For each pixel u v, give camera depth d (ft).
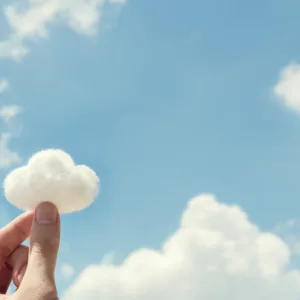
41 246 4.20
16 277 5.21
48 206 4.28
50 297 4.02
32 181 4.24
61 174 4.27
